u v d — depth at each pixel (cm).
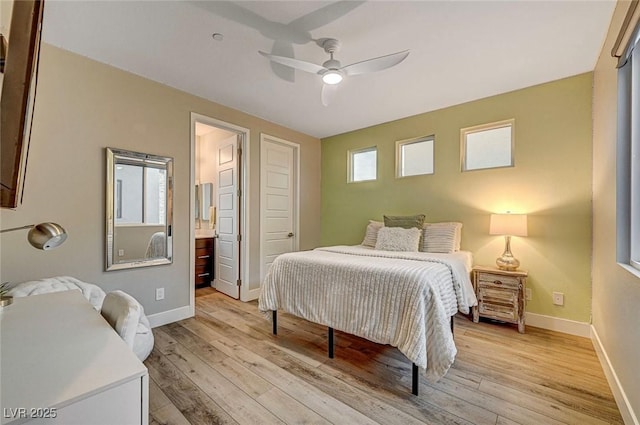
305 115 377
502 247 304
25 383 68
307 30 203
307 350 236
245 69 258
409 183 378
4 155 83
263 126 393
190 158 308
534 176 287
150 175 277
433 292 176
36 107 213
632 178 167
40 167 215
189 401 169
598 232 235
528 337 258
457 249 313
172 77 273
